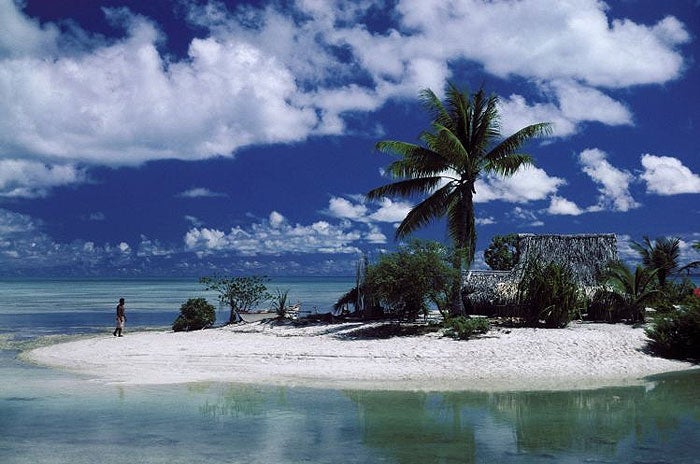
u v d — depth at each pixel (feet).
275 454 37.83
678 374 63.77
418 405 51.19
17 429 43.21
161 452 38.06
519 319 91.35
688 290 118.83
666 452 38.52
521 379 61.00
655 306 100.63
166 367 67.15
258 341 84.89
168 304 211.61
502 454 38.11
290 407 50.26
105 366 68.18
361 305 105.91
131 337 95.04
